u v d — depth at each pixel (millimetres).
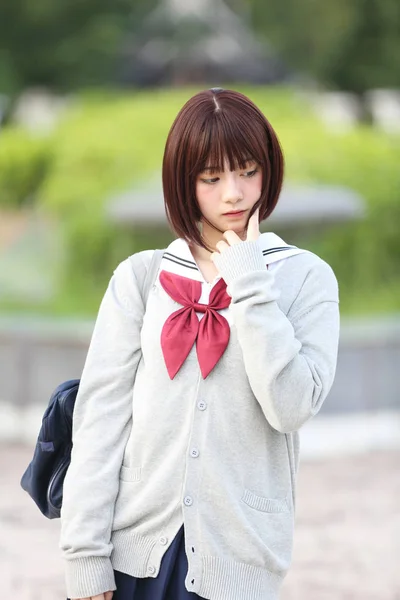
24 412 13047
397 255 20891
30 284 22516
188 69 40406
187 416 3896
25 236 26016
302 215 18078
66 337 12773
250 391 3875
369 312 19625
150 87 41281
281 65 43594
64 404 4223
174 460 3893
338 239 20047
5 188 26016
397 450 12758
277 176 4020
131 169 21203
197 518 3830
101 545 3896
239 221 3982
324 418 12625
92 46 44688
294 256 4062
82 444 4023
